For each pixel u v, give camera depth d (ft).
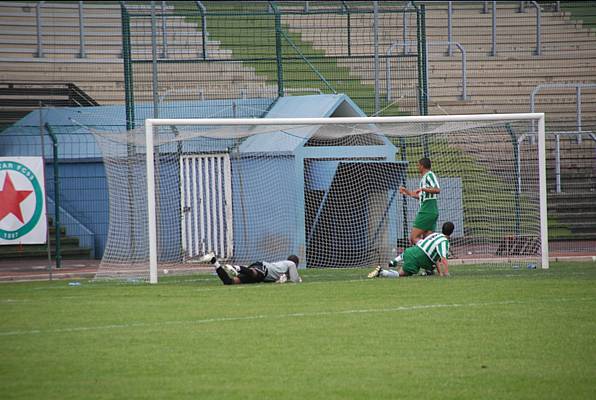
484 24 429.38
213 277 226.58
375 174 261.65
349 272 233.14
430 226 227.61
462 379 105.60
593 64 410.31
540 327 137.69
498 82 394.52
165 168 261.44
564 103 377.71
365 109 330.54
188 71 328.90
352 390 100.78
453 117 227.20
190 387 102.63
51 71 366.43
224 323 144.56
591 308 156.56
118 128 295.07
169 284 207.51
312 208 257.14
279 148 254.27
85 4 397.60
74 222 284.41
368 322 143.84
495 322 142.41
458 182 278.26
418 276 216.13
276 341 128.67
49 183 290.97
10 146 295.89
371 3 360.07
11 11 410.11
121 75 365.40
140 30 384.06
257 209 257.34
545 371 109.40
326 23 389.80
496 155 306.76
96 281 220.23
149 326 142.51
